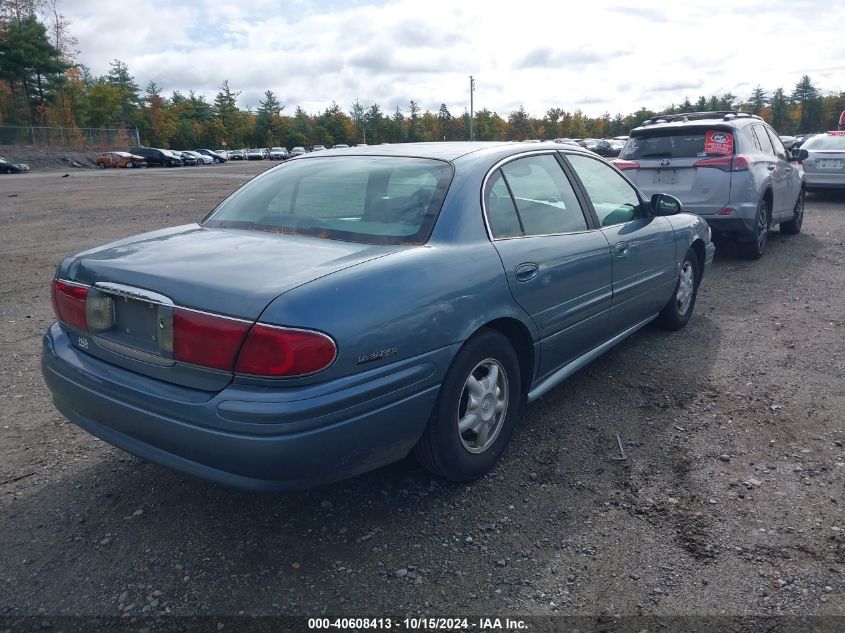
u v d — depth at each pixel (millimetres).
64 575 2703
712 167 7910
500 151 3686
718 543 2855
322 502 3191
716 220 7957
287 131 107812
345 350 2533
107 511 3133
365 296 2637
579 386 4539
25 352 5355
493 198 3447
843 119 23938
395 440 2822
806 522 2984
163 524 3031
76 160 55375
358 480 3379
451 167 3408
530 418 4074
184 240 3232
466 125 105375
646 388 4496
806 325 5805
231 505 3176
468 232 3201
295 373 2441
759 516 3039
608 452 3654
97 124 82375
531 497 3227
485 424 3320
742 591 2572
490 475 3426
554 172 4023
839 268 7988
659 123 8984
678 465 3504
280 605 2531
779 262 8398
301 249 2965
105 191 22844
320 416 2490
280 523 3035
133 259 2953
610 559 2771
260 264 2766
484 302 3121
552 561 2764
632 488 3293
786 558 2748
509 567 2734
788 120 125625
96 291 2912
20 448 3734
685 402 4270
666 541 2877
